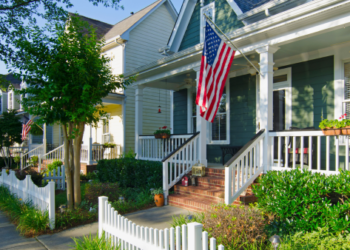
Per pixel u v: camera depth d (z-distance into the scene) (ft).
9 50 33.96
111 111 46.73
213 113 17.99
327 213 12.18
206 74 17.87
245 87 29.04
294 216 13.53
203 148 25.38
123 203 21.57
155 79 31.17
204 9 32.24
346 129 15.06
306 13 16.70
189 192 22.56
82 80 19.16
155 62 28.45
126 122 44.37
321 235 11.55
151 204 22.40
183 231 8.86
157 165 25.58
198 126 25.66
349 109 21.12
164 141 32.65
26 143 67.00
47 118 19.44
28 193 21.29
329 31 17.65
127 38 44.93
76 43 19.42
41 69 19.27
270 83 19.90
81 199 22.24
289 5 22.93
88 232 16.92
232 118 30.25
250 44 20.88
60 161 38.78
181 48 35.60
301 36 18.04
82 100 19.81
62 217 18.26
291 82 24.79
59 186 30.22
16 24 34.78
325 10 15.92
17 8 34.45
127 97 44.60
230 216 11.98
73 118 18.51
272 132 19.29
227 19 29.27
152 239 10.15
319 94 22.80
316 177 14.07
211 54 18.17
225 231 11.34
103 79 20.84
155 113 48.39
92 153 41.39
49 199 17.52
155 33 50.39
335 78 21.71
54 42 19.47
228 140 30.40
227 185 17.42
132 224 11.16
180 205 21.54
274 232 13.35
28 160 48.60
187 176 24.12
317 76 22.97
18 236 16.70
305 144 23.07
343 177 13.26
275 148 24.67
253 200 17.98
